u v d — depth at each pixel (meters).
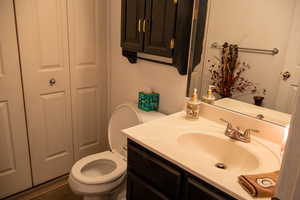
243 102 1.35
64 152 2.17
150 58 1.84
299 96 0.47
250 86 1.31
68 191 2.07
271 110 1.25
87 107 2.22
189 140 1.32
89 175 1.73
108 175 1.59
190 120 1.49
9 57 1.67
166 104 1.79
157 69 1.80
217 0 1.34
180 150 1.12
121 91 2.19
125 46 1.76
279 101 1.21
